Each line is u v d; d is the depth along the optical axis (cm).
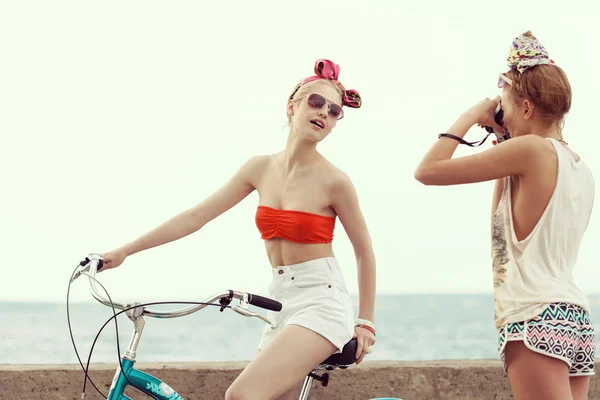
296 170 333
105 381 406
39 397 401
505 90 297
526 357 270
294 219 324
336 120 334
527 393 270
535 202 277
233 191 353
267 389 293
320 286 320
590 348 275
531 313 269
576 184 279
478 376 430
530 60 290
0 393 398
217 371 412
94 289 268
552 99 284
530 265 275
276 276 330
